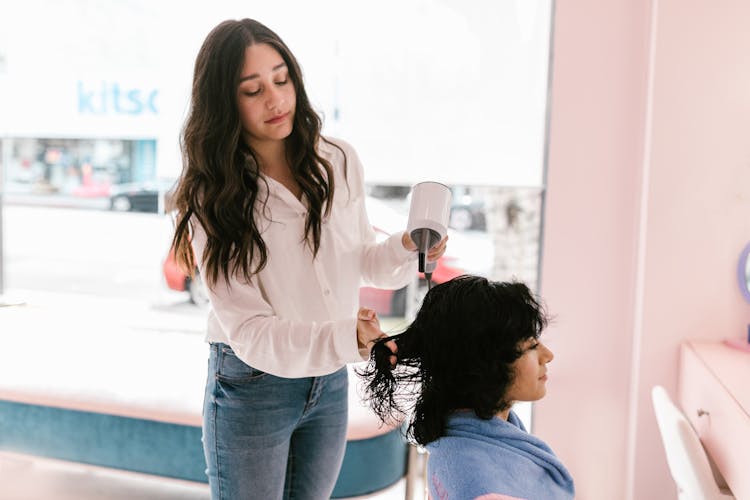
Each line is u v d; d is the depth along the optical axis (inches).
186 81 114.1
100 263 231.0
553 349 94.0
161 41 115.6
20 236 236.8
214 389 54.4
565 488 38.4
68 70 122.9
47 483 101.5
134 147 223.0
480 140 102.7
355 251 57.2
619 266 91.9
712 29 82.1
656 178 84.9
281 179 54.6
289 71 51.8
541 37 97.7
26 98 125.8
